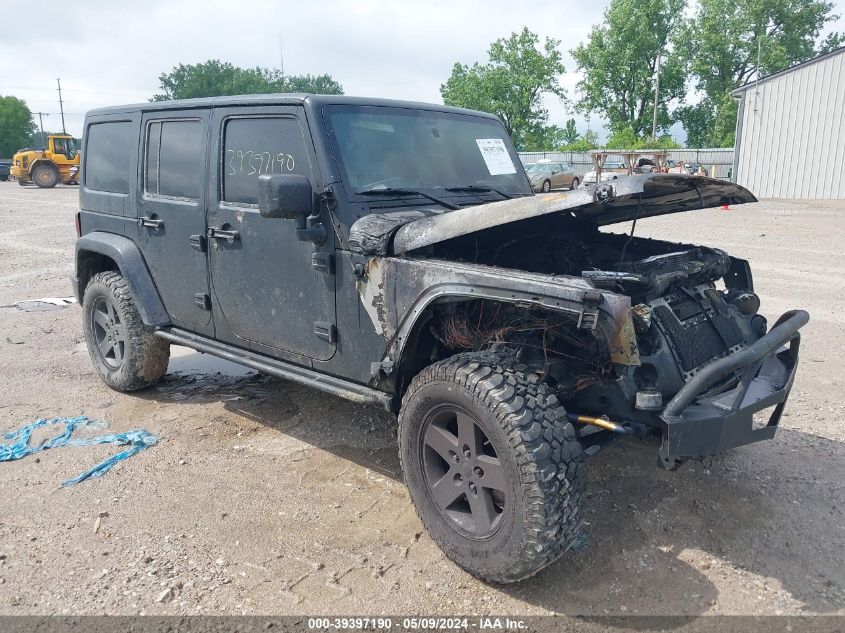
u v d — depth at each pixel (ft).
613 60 180.34
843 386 16.97
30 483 12.67
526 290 8.88
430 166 13.00
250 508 11.75
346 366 11.69
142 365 16.53
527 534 8.65
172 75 233.14
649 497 11.87
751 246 39.63
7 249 42.68
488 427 8.93
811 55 179.73
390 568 10.05
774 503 11.61
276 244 12.30
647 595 9.36
